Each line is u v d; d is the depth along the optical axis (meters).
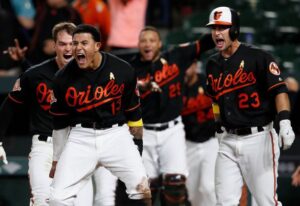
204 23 44.09
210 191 29.27
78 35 19.97
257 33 44.38
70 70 20.47
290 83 31.75
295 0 47.66
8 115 23.00
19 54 25.75
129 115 21.38
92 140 20.67
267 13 46.06
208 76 22.81
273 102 22.17
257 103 21.97
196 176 29.67
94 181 27.12
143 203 20.91
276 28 44.94
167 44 42.66
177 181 27.41
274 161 22.05
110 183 26.03
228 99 22.22
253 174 22.11
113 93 20.56
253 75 22.00
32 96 23.06
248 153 22.03
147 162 27.73
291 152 30.53
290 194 30.02
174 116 27.55
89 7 35.56
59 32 22.73
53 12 32.81
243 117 22.05
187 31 43.16
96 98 20.45
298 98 28.94
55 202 20.34
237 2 46.56
